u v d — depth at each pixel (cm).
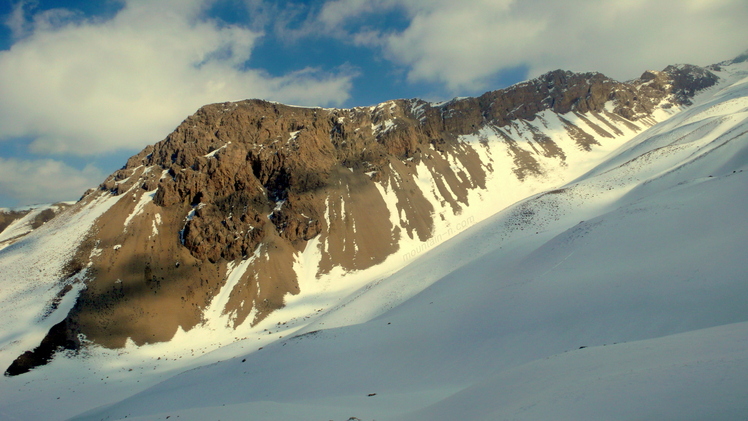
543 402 1565
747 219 3428
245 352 8012
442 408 2184
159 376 7862
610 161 15950
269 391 4322
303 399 3856
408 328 5000
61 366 8044
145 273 10606
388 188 16088
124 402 5428
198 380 5338
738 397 1082
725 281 2828
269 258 11931
